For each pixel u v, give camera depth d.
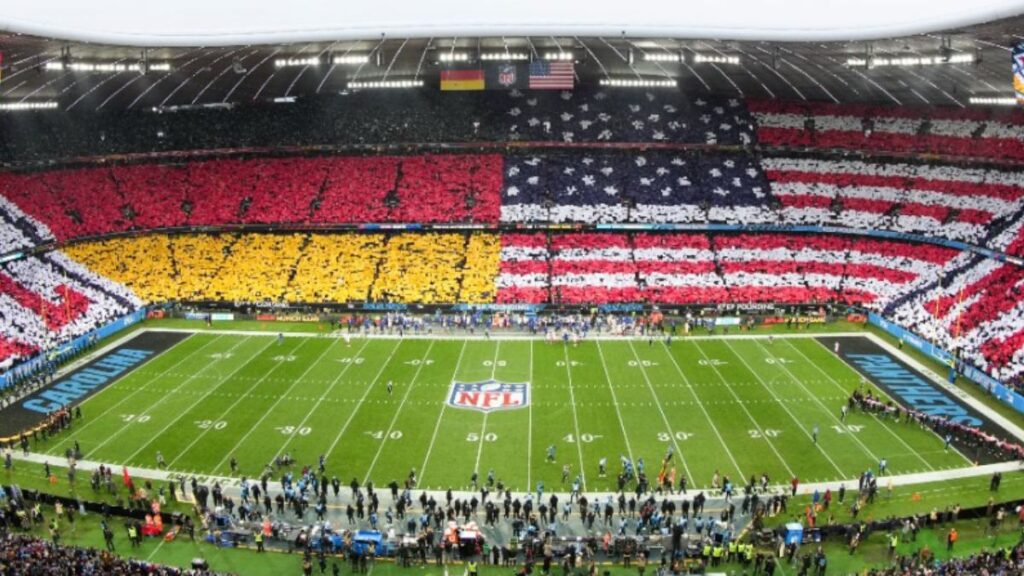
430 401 42.78
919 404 42.38
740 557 28.92
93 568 24.19
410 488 33.38
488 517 31.00
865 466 35.47
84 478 34.62
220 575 24.97
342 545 29.69
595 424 39.72
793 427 39.44
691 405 42.22
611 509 30.92
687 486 33.66
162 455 36.59
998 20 35.53
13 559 24.61
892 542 28.98
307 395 43.72
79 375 47.16
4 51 44.44
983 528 30.94
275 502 32.69
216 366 48.56
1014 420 40.41
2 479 34.53
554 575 28.20
